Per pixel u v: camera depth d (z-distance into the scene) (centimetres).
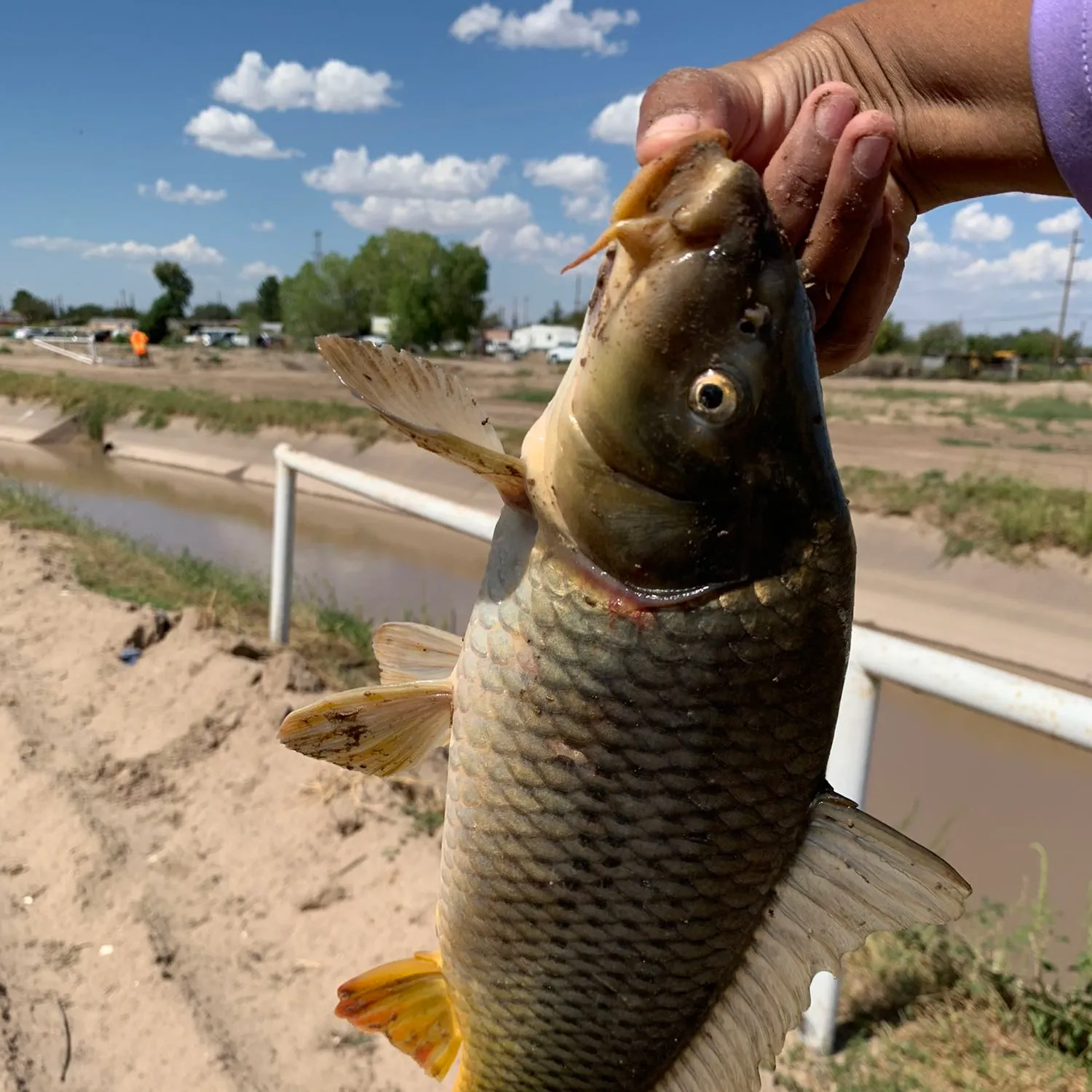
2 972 63
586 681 27
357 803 79
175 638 111
